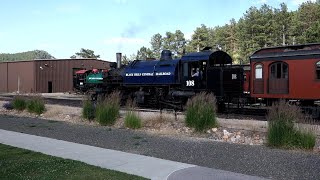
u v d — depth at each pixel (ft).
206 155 35.45
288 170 29.27
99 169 28.27
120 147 40.24
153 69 82.58
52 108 79.46
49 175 26.13
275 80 63.36
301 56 59.93
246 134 46.09
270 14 282.56
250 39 284.82
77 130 53.62
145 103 84.02
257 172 28.84
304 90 59.52
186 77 76.07
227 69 71.00
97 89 96.58
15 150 36.47
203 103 52.03
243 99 69.36
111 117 59.16
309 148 37.96
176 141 43.57
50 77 179.42
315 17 269.44
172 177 26.32
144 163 30.96
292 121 39.93
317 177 27.12
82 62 190.29
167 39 345.72
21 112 81.20
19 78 183.62
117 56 98.02
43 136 47.91
